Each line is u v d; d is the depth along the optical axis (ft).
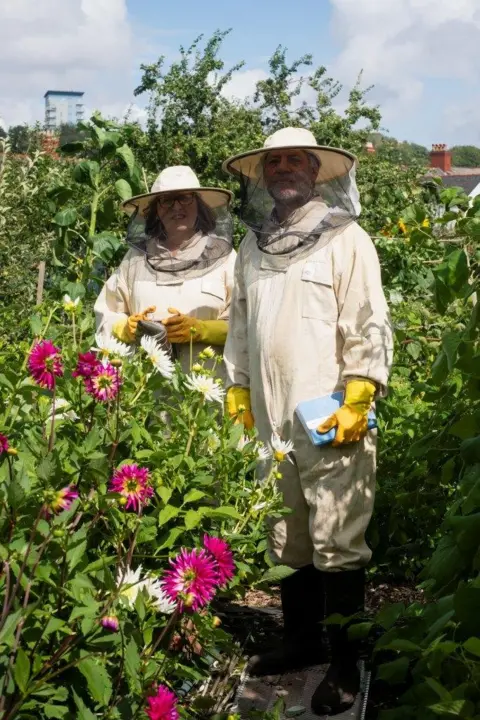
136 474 8.73
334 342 12.52
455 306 16.43
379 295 12.39
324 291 12.47
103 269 22.25
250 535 11.16
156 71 37.50
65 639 8.37
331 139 39.29
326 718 11.89
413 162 42.42
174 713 7.70
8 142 32.01
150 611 8.57
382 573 17.25
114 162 23.30
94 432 9.05
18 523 8.39
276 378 12.62
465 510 10.12
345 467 12.27
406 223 16.07
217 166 36.19
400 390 19.34
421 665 10.26
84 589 8.28
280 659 13.14
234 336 13.75
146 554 10.46
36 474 8.87
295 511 12.71
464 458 10.29
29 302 29.22
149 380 10.18
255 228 12.76
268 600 16.19
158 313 15.23
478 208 13.93
